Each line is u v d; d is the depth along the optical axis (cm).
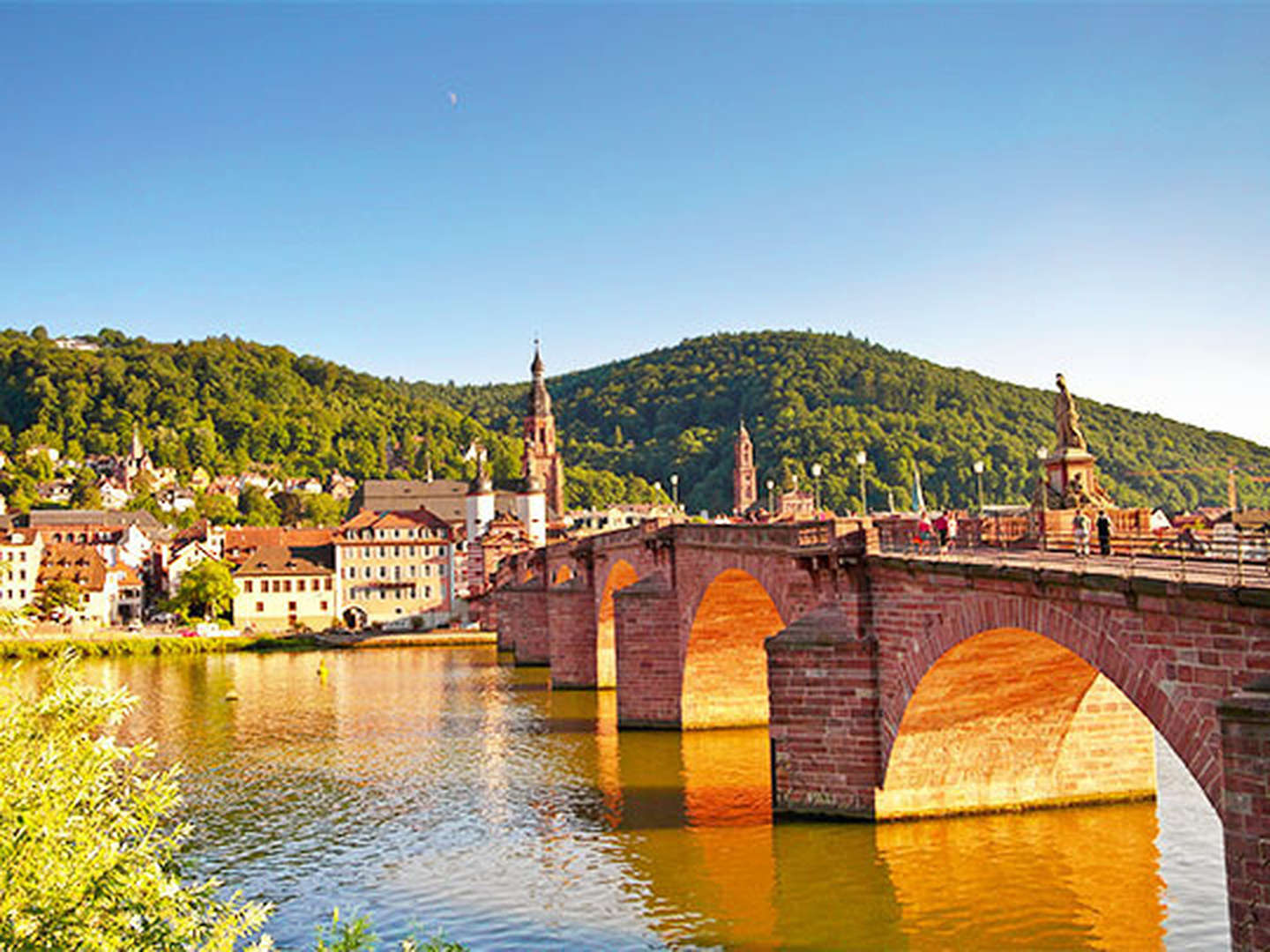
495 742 7006
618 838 4556
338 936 3491
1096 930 3381
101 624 18725
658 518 7394
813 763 4456
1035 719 4394
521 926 3619
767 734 6912
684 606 6944
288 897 3975
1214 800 2633
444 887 4038
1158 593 2747
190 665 13488
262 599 18938
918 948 3306
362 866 4312
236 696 9912
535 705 8819
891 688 4272
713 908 3691
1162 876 3791
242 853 4528
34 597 18375
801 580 4909
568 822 4875
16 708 2400
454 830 4806
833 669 4412
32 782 2189
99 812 2309
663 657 7125
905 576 4128
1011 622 3453
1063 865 3912
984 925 3447
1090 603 3033
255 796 5594
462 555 19500
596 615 9850
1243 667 2556
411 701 9306
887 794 4341
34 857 2048
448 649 15412
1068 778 4525
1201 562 2908
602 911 3716
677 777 5703
